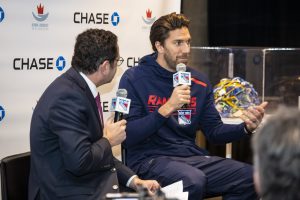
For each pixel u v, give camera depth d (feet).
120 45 12.65
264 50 13.62
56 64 11.86
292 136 3.86
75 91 8.13
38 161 8.22
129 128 9.82
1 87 11.32
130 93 10.29
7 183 8.22
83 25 12.11
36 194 8.21
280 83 13.61
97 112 8.48
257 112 10.22
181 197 8.89
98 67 8.45
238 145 16.56
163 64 10.55
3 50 11.27
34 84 11.64
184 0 16.76
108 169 8.55
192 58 13.89
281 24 19.34
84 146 7.91
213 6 18.20
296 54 13.61
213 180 9.96
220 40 18.45
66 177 8.19
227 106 12.26
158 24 10.52
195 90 10.65
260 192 4.03
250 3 18.81
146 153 10.25
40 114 8.15
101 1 12.30
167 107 9.64
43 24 11.64
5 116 11.40
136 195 5.22
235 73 13.79
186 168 9.55
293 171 3.80
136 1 12.74
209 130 10.87
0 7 11.16
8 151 11.50
